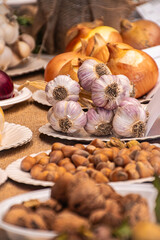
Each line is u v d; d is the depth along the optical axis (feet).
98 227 1.40
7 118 2.71
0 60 3.34
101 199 1.56
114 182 1.81
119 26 3.71
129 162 1.91
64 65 2.79
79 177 1.62
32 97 2.98
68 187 1.60
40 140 2.40
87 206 1.55
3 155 2.23
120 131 2.34
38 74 3.57
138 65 2.86
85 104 2.49
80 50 3.01
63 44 3.82
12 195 1.88
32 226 1.53
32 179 1.92
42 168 1.96
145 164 1.89
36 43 3.94
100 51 2.93
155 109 2.42
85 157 2.03
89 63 2.44
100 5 3.61
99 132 2.38
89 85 2.43
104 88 2.33
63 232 1.43
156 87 2.97
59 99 2.44
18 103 2.96
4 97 2.84
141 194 1.69
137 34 3.63
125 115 2.32
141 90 2.89
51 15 3.70
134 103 2.35
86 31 3.31
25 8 4.20
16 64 3.50
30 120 2.68
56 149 2.09
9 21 3.38
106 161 1.96
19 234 1.49
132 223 1.49
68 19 3.69
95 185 1.60
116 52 2.87
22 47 3.46
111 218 1.48
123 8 3.67
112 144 2.15
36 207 1.63
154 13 4.50
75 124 2.36
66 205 1.62
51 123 2.41
